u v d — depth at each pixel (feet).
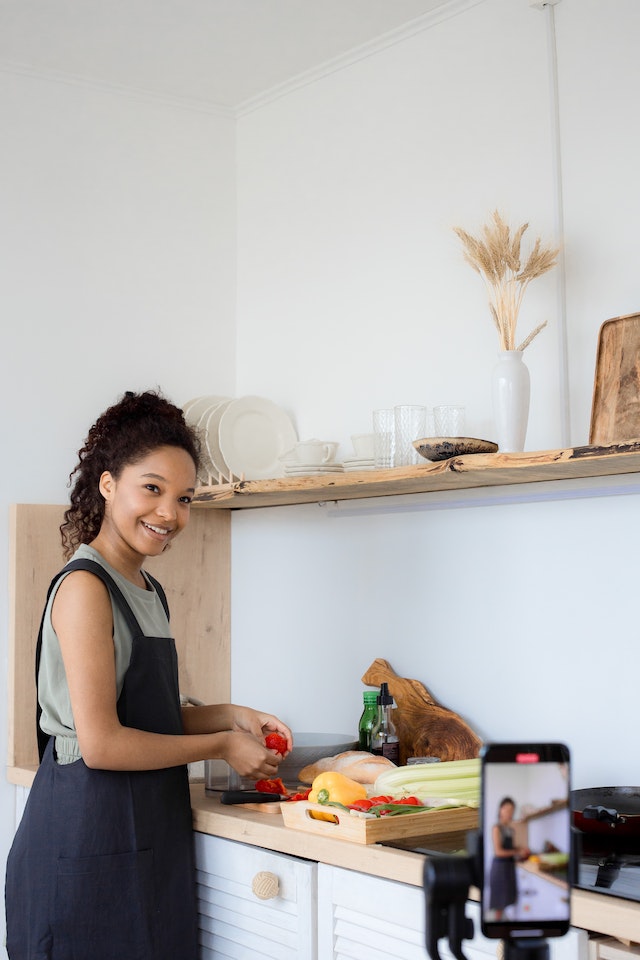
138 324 9.05
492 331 7.28
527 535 6.95
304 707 8.53
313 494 7.74
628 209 6.49
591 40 6.79
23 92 8.59
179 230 9.33
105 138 8.98
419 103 7.97
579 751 6.56
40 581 8.14
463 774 5.94
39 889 5.70
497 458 5.90
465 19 7.64
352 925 5.24
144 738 5.69
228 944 6.04
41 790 5.90
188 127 9.44
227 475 8.50
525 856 2.04
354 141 8.49
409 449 6.88
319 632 8.45
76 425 8.68
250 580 9.09
